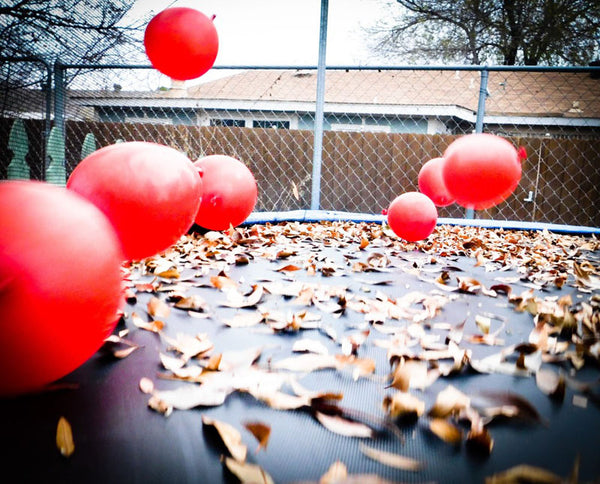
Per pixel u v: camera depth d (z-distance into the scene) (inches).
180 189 43.6
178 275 59.5
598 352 35.8
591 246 111.7
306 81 381.7
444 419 26.5
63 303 22.1
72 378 30.8
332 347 37.8
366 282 62.3
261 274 65.0
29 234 21.8
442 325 44.4
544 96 312.3
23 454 22.6
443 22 320.2
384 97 340.2
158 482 20.8
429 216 88.0
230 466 21.3
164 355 33.9
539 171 174.9
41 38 136.6
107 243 25.3
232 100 260.8
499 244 108.4
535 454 23.7
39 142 165.5
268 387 29.3
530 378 32.7
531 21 301.3
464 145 55.0
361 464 22.5
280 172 185.3
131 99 191.9
